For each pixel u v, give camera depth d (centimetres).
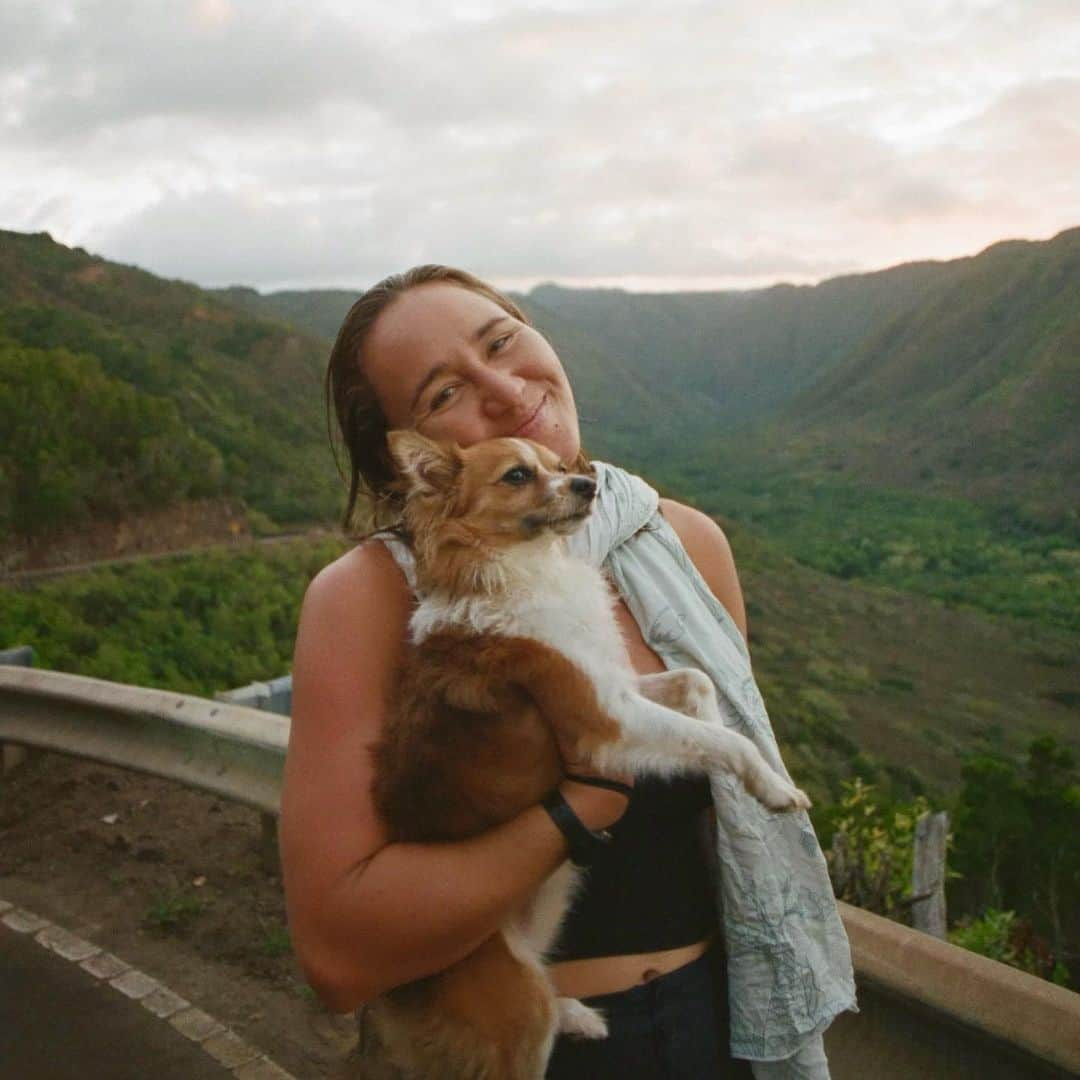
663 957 204
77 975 456
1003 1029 246
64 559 5775
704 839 218
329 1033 409
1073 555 13200
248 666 4375
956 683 7838
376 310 241
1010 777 1548
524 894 183
